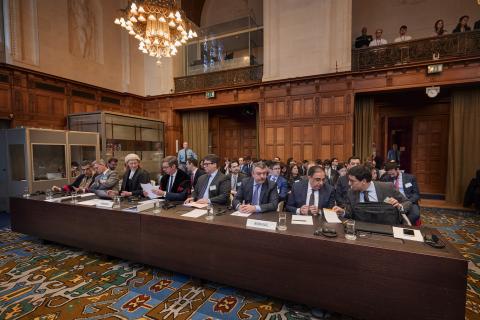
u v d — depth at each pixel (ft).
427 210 18.70
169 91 31.17
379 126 25.93
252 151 32.60
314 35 23.68
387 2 26.73
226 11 34.81
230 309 6.84
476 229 13.96
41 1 22.17
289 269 6.29
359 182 7.49
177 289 7.81
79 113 23.85
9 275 8.70
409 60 20.67
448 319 4.84
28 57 21.26
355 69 22.61
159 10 14.49
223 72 28.25
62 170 19.74
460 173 21.30
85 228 9.72
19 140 17.56
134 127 27.30
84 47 26.12
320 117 23.50
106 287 7.93
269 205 8.48
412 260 5.06
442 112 23.66
